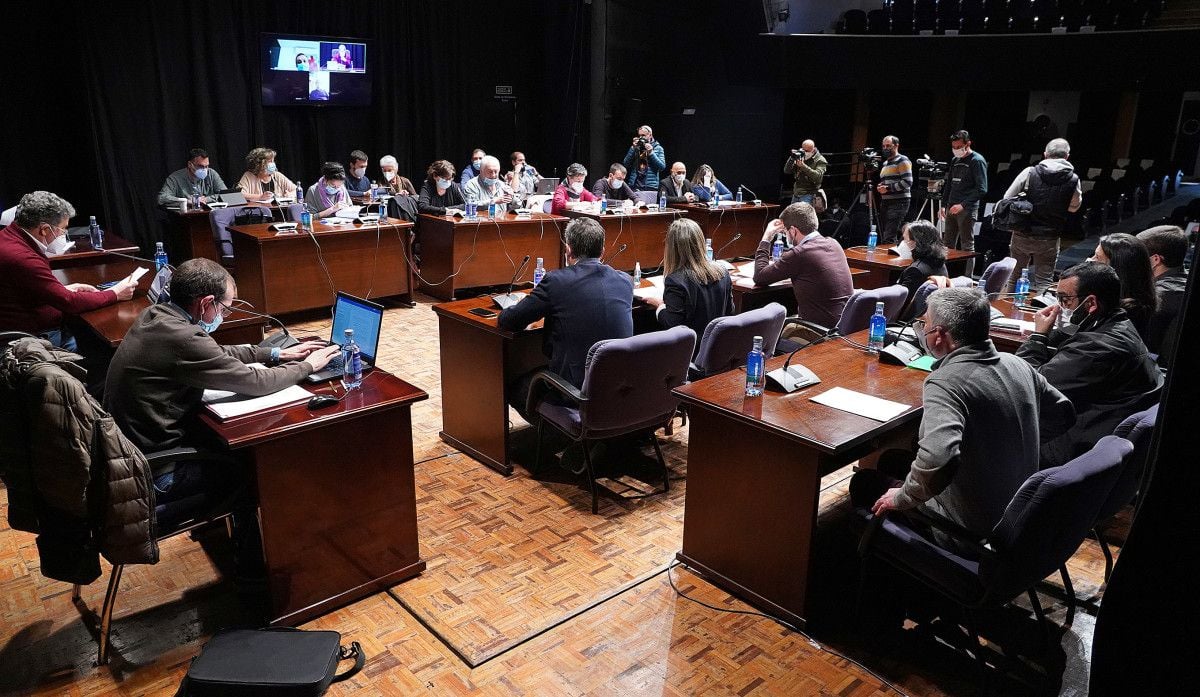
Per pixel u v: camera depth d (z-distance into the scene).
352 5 8.61
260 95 8.15
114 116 7.25
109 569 2.78
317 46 8.35
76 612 2.55
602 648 2.41
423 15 9.16
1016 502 1.95
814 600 2.64
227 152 8.02
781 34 9.42
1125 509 3.35
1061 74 8.49
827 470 2.46
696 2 9.91
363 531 2.61
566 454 3.49
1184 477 0.38
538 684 2.25
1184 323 0.37
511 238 6.90
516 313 3.26
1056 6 8.95
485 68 9.88
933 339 2.19
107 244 4.90
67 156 7.21
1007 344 3.45
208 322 2.51
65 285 3.77
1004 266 4.55
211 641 2.12
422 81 9.34
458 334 3.67
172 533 2.38
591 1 9.85
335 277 6.03
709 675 2.30
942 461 1.95
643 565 2.88
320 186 6.73
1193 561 0.38
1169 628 0.39
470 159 9.95
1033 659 2.39
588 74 10.08
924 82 9.12
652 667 2.33
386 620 2.54
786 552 2.50
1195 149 12.43
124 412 2.37
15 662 2.31
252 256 5.68
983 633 2.50
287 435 2.35
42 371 2.02
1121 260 2.98
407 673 2.29
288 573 2.46
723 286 3.60
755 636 2.48
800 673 2.31
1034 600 2.39
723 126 10.33
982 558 2.03
